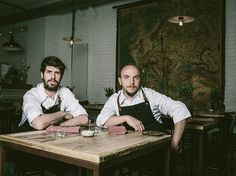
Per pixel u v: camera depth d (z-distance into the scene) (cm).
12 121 447
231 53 511
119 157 138
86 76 743
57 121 228
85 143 152
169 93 580
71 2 691
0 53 1070
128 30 652
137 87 242
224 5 516
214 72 525
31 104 228
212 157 314
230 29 514
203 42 540
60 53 828
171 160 247
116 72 670
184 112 237
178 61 571
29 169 213
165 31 592
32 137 167
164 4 593
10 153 208
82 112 258
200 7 546
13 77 830
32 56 859
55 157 142
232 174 374
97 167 125
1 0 796
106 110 244
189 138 407
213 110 478
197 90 544
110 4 702
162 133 189
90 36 744
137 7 638
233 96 507
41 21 829
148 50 616
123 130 189
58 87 263
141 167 224
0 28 1025
